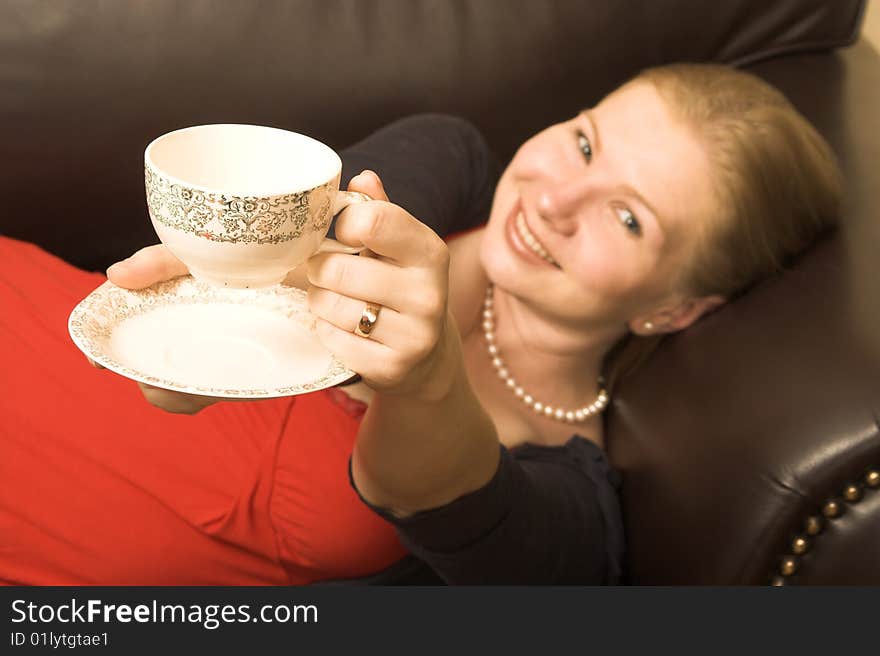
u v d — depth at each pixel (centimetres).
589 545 111
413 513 92
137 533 105
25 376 110
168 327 73
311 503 107
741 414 105
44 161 126
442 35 135
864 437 95
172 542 106
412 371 71
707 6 146
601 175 117
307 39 130
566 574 107
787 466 97
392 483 87
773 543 97
